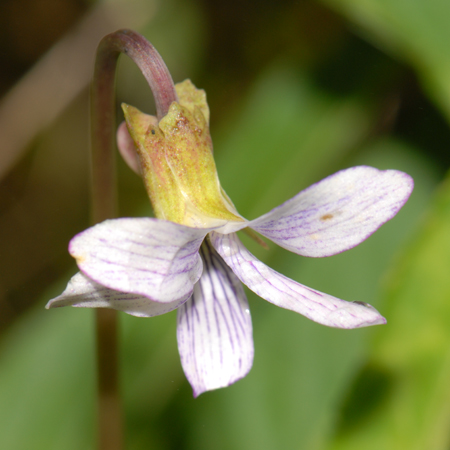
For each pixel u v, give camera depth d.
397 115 0.15
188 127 0.12
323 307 0.11
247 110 0.15
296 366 0.14
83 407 0.14
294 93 0.15
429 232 0.13
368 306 0.11
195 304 0.12
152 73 0.12
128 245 0.11
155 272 0.11
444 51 0.13
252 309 0.14
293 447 0.14
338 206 0.11
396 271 0.13
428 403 0.13
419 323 0.13
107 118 0.12
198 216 0.12
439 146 0.15
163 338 0.14
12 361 0.14
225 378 0.12
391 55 0.14
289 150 0.14
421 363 0.13
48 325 0.14
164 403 0.14
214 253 0.12
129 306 0.11
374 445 0.13
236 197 0.14
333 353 0.14
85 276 0.11
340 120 0.14
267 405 0.14
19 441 0.14
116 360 0.13
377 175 0.11
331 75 0.15
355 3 0.14
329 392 0.14
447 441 0.13
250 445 0.14
